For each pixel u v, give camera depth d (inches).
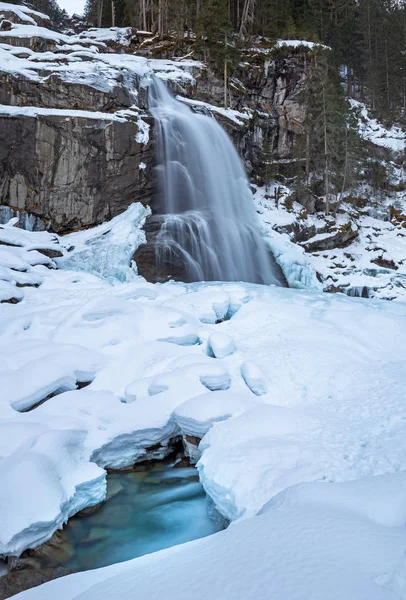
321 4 2030.0
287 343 452.1
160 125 912.9
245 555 147.8
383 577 122.0
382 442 266.8
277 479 241.8
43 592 176.4
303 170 1435.8
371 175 1620.3
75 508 275.6
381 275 1141.7
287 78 1402.6
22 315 492.7
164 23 1595.7
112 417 343.6
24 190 811.4
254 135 1298.0
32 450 276.5
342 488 204.7
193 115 1021.8
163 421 343.6
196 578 140.0
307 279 992.9
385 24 2196.1
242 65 1327.5
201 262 862.5
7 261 635.5
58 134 813.9
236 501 239.9
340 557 133.9
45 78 840.9
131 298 555.2
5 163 803.4
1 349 421.1
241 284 679.1
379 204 1521.9
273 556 141.7
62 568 221.9
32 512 238.8
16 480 249.0
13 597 175.9
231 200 1021.8
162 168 903.7
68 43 997.8
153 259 798.5
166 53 1325.0
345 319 518.6
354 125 1437.0
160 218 855.1
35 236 769.6
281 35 1684.3
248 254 948.6
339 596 114.1
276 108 1396.4
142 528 273.3
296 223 1162.0
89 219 833.5
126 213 837.2
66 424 321.4
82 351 421.4
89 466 294.7
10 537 226.7
